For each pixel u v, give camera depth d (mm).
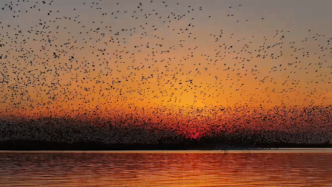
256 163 48250
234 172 38250
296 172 38062
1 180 32906
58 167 43406
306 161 50625
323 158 56062
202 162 50031
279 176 35094
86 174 36781
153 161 51562
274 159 54688
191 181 32156
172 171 39281
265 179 33188
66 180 32875
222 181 32219
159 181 32344
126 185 30438
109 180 32969
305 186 29703
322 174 36312
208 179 33312
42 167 43406
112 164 47094
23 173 37656
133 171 39250
